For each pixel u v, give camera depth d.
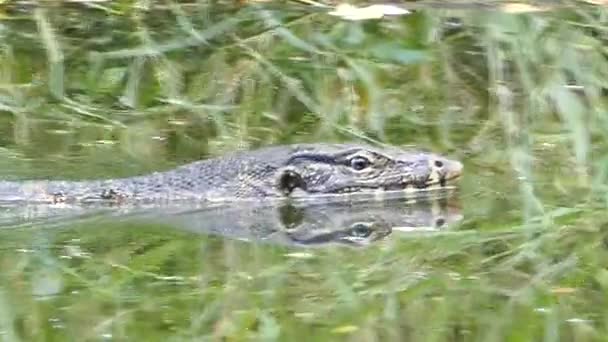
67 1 19.52
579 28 17.80
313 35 18.05
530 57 16.91
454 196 13.02
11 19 18.92
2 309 9.93
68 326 9.66
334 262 11.08
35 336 9.48
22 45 17.77
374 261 11.14
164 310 10.01
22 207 12.64
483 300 10.28
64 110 15.53
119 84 16.45
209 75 16.77
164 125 15.05
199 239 11.76
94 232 11.99
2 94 15.99
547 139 14.48
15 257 11.23
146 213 12.62
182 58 17.38
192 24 18.61
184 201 12.89
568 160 13.82
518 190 13.01
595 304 10.21
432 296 10.35
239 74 16.75
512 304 10.19
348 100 15.91
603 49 17.06
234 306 10.03
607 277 10.76
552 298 10.34
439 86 16.31
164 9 19.30
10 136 14.58
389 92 16.17
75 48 17.75
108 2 19.45
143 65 17.09
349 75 16.59
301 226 12.23
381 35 18.02
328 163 13.12
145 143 14.41
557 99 15.26
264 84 16.42
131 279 10.62
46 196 12.77
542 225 11.98
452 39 17.88
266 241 11.77
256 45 17.75
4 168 13.48
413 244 11.60
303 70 16.83
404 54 17.25
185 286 10.48
